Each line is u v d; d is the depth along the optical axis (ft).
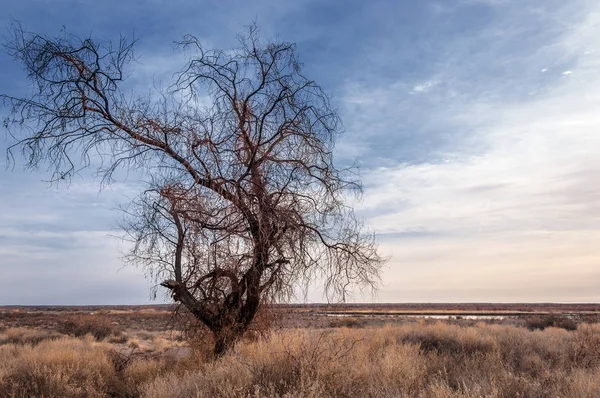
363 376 27.32
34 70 35.29
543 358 39.42
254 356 30.60
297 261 37.93
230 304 38.58
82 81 36.22
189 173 37.40
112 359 42.34
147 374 37.73
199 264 36.88
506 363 35.01
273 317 40.24
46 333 90.99
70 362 38.50
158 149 37.17
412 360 32.30
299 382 25.12
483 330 67.05
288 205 38.24
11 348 53.62
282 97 38.11
